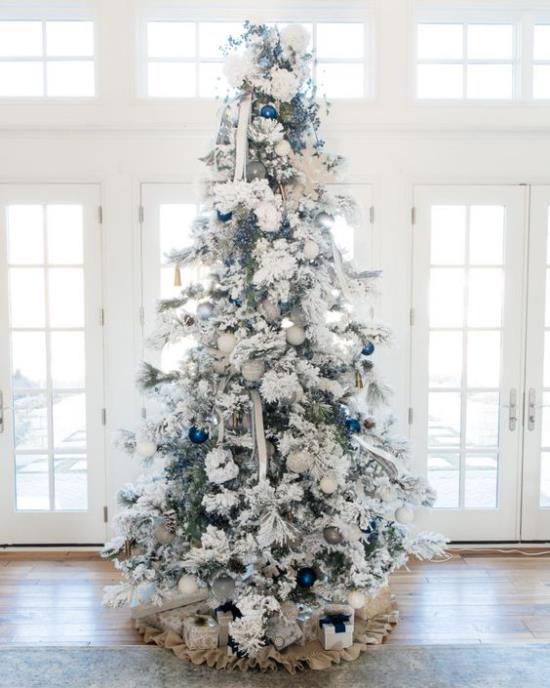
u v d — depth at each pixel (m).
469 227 3.61
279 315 2.27
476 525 3.70
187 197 3.54
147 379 2.34
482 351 3.66
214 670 2.40
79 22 3.59
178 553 2.32
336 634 2.51
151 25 3.61
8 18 3.58
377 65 3.52
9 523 3.63
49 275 3.55
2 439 3.59
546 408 3.71
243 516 2.18
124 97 3.48
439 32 3.66
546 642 2.63
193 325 2.26
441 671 2.40
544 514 3.72
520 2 3.53
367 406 2.62
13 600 3.02
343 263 2.39
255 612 2.08
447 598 3.05
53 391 3.60
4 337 3.56
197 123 3.49
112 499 3.62
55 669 2.41
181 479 2.34
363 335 2.29
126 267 3.55
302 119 2.30
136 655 2.51
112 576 3.28
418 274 3.60
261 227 2.12
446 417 3.67
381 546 2.35
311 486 2.26
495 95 3.67
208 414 2.28
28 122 3.46
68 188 3.52
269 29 2.28
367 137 3.55
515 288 3.63
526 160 3.60
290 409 2.27
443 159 3.58
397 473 2.31
